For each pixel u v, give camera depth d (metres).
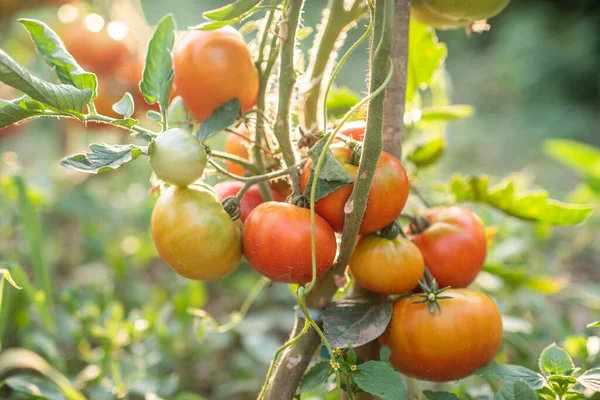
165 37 0.54
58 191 1.20
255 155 0.59
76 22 0.94
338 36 0.61
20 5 1.11
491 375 0.56
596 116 3.08
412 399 0.65
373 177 0.52
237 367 0.95
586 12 3.49
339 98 0.75
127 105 0.54
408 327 0.55
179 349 0.89
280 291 1.16
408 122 0.74
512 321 0.76
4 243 1.04
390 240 0.55
